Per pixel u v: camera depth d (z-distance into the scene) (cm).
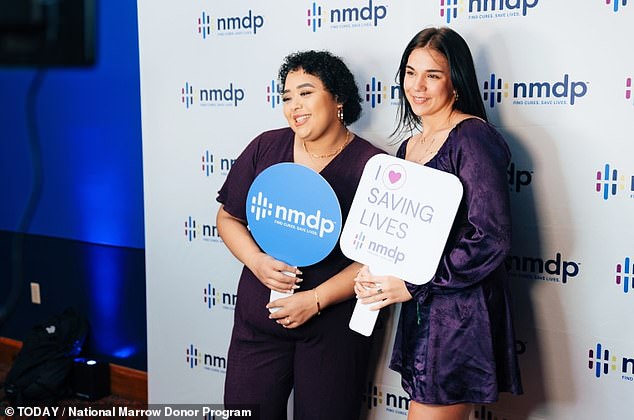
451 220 158
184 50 240
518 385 165
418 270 162
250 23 227
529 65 186
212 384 253
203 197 245
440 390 162
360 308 174
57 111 298
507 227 154
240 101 233
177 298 256
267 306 184
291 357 194
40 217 312
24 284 322
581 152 183
